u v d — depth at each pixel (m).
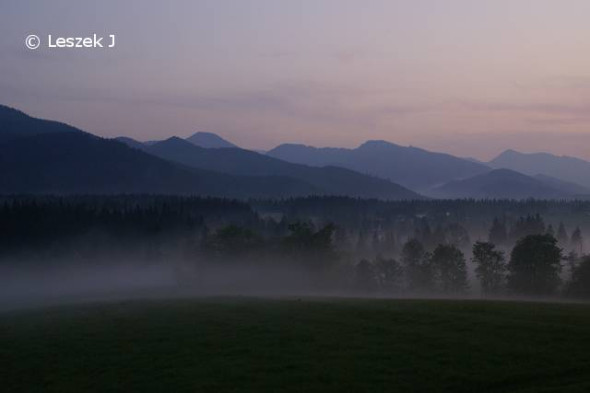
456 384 23.05
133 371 26.17
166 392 23.33
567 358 24.97
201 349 28.66
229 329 32.47
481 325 30.78
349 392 22.53
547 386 22.50
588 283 67.94
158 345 29.94
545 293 71.06
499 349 26.47
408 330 30.45
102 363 27.64
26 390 25.14
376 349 27.28
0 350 30.97
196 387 23.50
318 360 26.03
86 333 33.75
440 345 27.47
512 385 22.91
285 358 26.47
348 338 29.38
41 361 28.70
